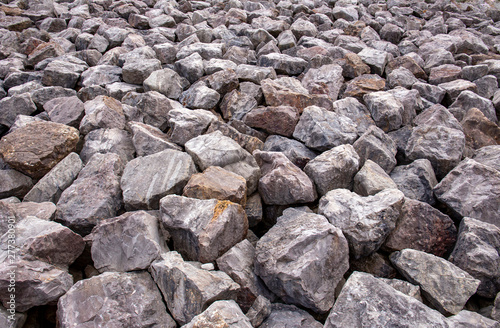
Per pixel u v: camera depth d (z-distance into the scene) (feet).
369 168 10.86
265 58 18.56
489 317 7.82
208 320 6.43
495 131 13.67
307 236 7.83
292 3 31.58
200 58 17.70
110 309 7.02
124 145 12.21
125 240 8.21
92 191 9.84
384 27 25.79
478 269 8.23
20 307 7.20
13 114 14.28
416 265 8.23
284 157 10.71
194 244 8.32
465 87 16.75
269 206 10.48
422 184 10.85
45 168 10.91
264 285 8.07
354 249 8.58
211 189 9.25
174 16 26.09
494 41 26.27
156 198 9.62
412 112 14.65
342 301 7.00
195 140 11.34
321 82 16.02
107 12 26.43
